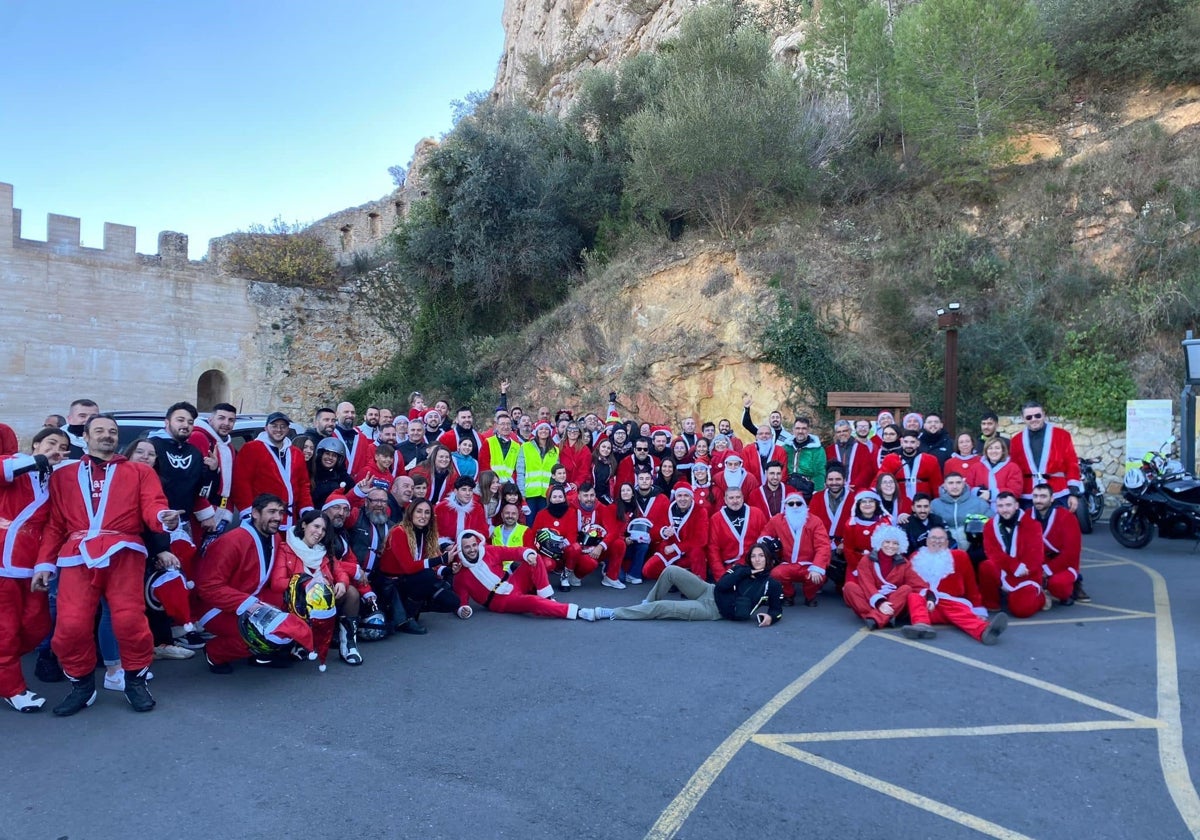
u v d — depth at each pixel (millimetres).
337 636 6621
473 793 4102
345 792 4102
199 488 6477
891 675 6035
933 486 9312
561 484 9445
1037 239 17297
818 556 8273
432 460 9094
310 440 8086
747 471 10148
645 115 21062
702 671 6125
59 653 5055
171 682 5820
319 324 25344
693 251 19547
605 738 4820
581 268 24078
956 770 4422
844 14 23609
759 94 19812
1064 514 7941
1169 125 17781
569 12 41938
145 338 21859
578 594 8969
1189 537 11805
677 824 3799
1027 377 15367
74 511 5102
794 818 3873
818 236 18906
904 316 17031
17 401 19688
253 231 26250
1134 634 7098
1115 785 4254
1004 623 6832
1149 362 14719
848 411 16469
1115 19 19672
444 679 5926
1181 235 15867
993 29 18734
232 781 4219
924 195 19250
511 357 22188
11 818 3809
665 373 18297
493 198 23875
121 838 3646
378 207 28781
